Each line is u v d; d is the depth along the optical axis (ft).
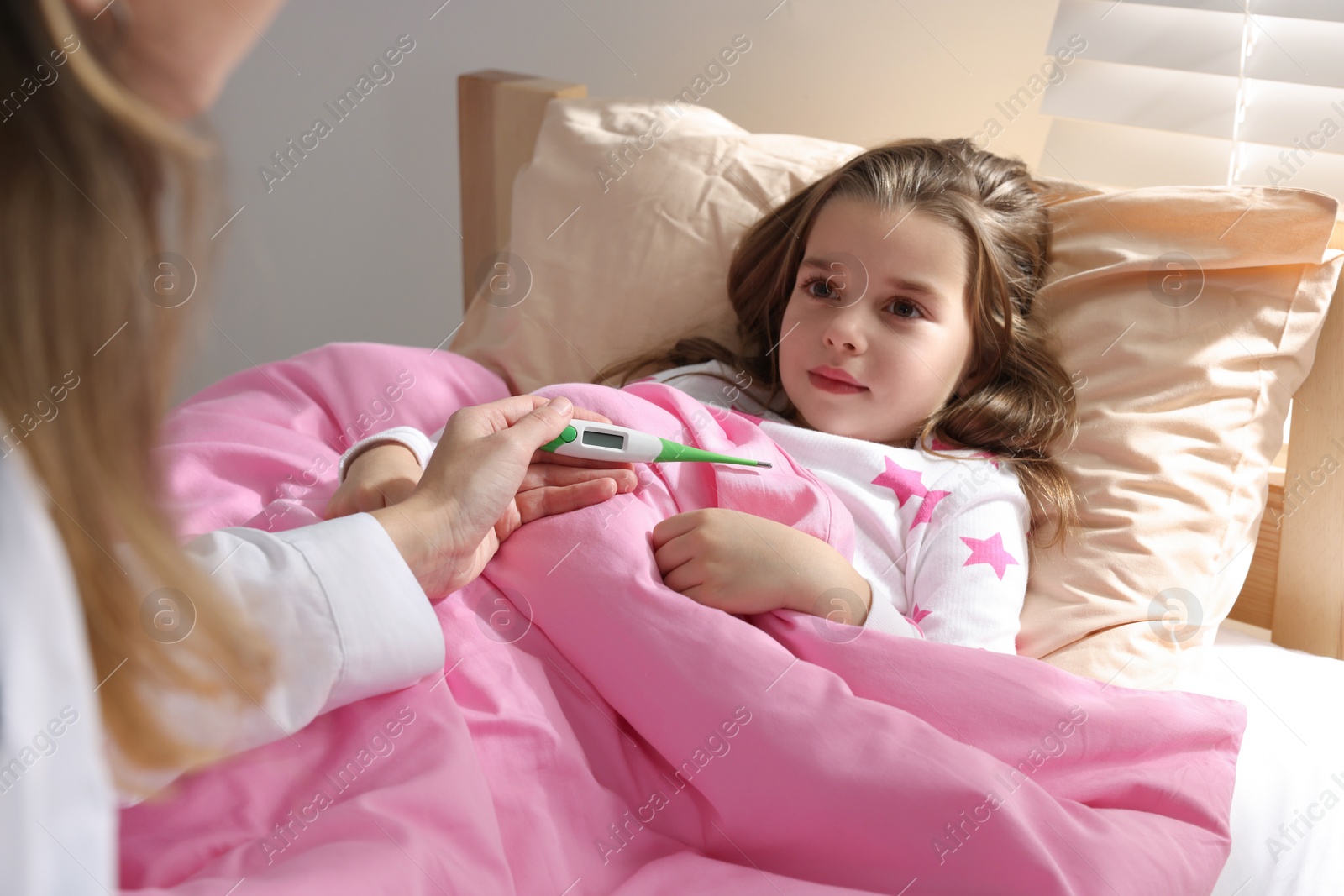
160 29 1.13
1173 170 3.58
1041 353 3.23
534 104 4.47
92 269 1.01
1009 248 3.26
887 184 3.18
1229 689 2.76
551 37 5.03
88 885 1.01
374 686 1.85
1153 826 1.98
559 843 1.91
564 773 2.02
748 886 1.78
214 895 1.44
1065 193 3.55
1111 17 3.60
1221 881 2.09
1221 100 3.40
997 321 3.23
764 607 2.33
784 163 3.79
